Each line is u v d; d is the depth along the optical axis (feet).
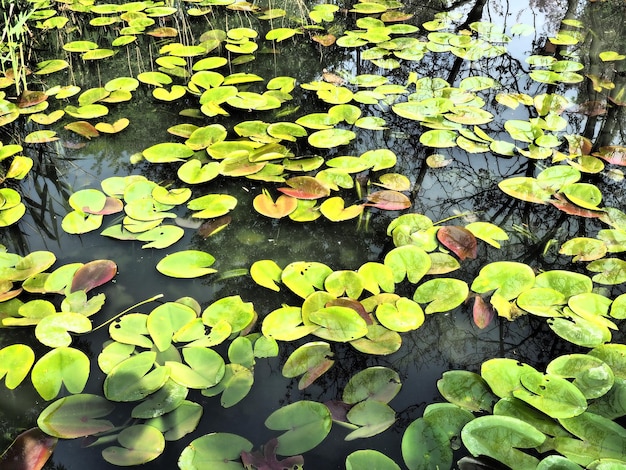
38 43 11.18
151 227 7.23
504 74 10.36
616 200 7.89
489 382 5.78
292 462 5.32
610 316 6.35
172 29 11.46
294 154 8.57
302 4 12.67
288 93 9.85
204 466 5.25
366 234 7.43
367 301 6.49
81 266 6.79
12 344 6.24
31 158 8.55
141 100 9.70
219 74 9.92
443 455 5.34
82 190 7.74
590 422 5.49
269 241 7.32
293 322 6.25
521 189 7.77
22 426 5.64
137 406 5.64
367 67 10.61
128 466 5.36
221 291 6.75
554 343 6.31
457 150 8.76
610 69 10.44
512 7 12.89
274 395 5.84
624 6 12.69
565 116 9.27
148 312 6.51
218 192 7.95
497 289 6.65
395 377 5.99
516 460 5.24
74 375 5.87
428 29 11.81
